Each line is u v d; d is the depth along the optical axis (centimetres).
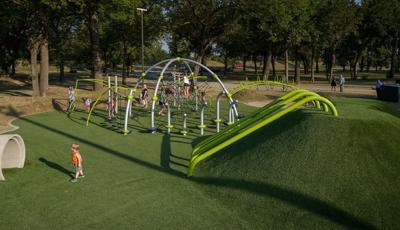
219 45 7250
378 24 5941
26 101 2727
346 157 1046
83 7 3334
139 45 5316
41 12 3136
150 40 5253
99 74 3900
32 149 1612
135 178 1248
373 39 6569
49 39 3525
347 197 937
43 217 967
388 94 3153
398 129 1166
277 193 1012
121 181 1220
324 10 4972
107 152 1577
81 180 1231
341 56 7144
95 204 1043
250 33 5172
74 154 1236
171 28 4391
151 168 1355
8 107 2527
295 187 1007
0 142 1254
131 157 1500
